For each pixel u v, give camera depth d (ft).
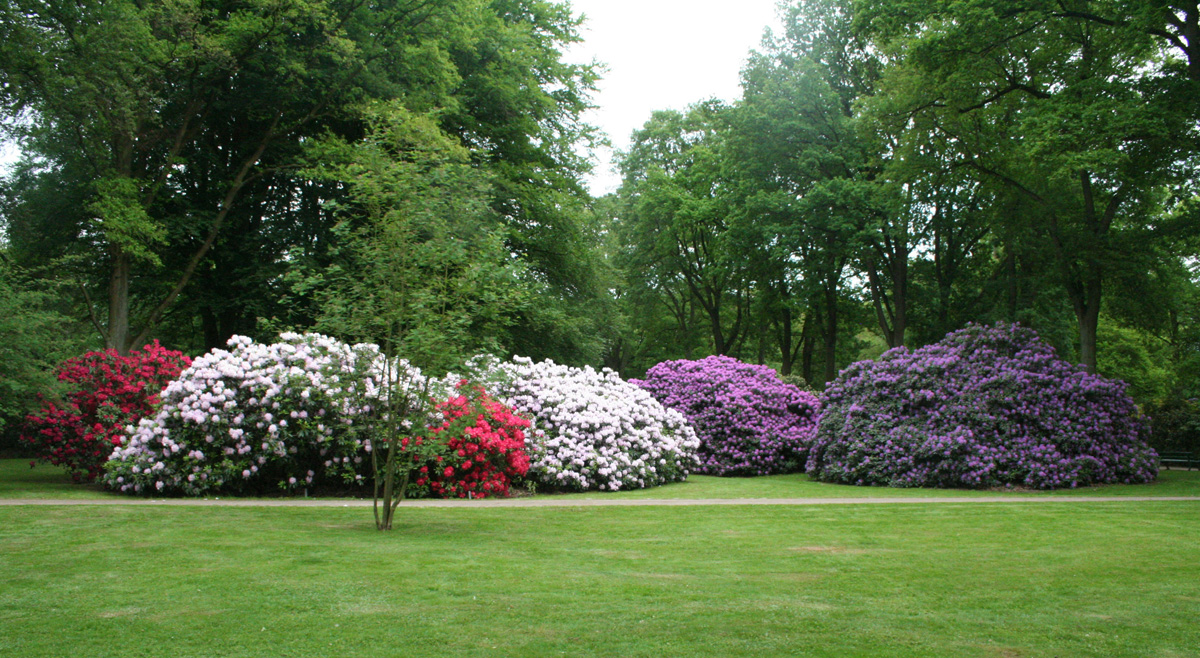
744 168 91.81
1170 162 52.85
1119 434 46.37
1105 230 61.67
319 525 25.03
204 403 33.12
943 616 14.85
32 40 41.98
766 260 92.63
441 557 19.75
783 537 24.38
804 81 86.94
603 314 94.27
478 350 25.03
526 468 37.32
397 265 23.71
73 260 57.82
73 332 62.59
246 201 67.72
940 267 91.91
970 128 66.95
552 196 79.41
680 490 41.09
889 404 47.21
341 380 25.82
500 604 15.26
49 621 13.62
